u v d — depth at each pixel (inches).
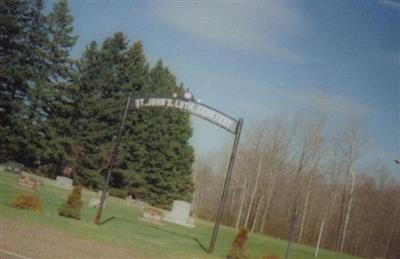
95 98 2054.6
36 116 1957.4
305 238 1868.8
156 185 2199.8
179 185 2252.7
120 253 603.2
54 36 1984.5
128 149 2101.4
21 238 540.7
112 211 1227.9
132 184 2142.0
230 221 2167.8
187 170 2281.0
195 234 1163.3
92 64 2078.0
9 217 673.6
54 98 2003.0
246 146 2170.3
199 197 2293.3
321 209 1879.9
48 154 1947.6
